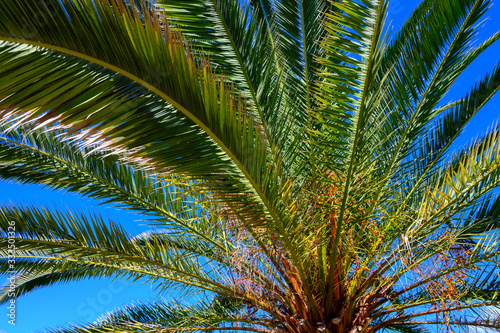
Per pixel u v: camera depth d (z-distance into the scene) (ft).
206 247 14.85
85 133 5.85
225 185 7.91
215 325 13.39
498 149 10.87
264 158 7.66
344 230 11.68
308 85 11.86
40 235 11.46
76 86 5.76
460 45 12.65
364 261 12.91
